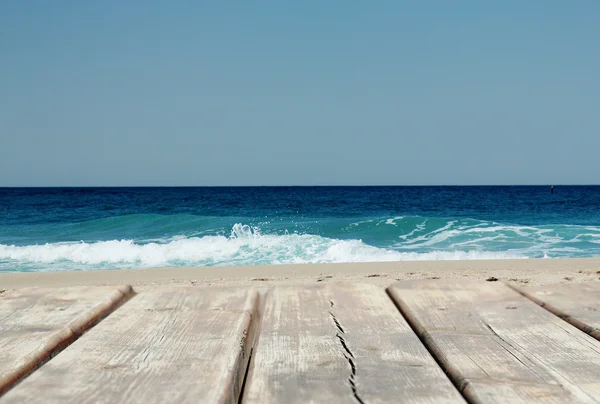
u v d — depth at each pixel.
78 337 1.15
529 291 1.44
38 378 0.86
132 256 13.08
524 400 0.78
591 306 1.29
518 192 74.06
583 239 16.03
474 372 0.89
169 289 1.51
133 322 1.19
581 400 0.78
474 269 8.91
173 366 0.92
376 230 18.84
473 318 1.21
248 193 69.94
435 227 19.12
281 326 1.18
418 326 1.16
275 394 0.82
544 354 0.98
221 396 0.80
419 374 0.90
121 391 0.81
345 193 69.31
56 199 48.53
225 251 13.48
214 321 1.20
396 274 8.23
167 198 50.66
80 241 18.19
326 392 0.82
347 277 7.89
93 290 1.46
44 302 1.34
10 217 28.97
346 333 1.12
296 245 14.11
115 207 36.28
